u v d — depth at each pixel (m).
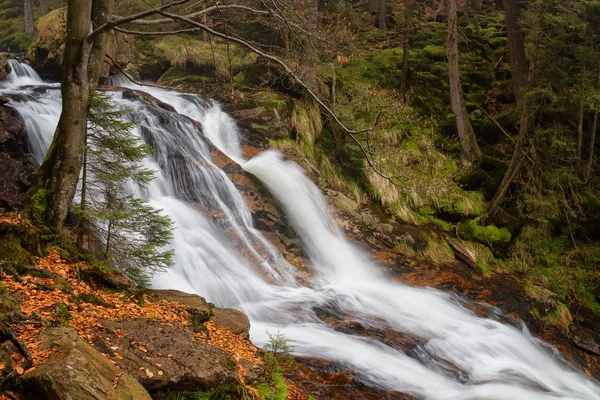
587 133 19.73
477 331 11.09
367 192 16.20
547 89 16.23
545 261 15.68
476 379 9.24
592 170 18.36
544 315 12.91
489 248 15.58
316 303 10.64
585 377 10.89
